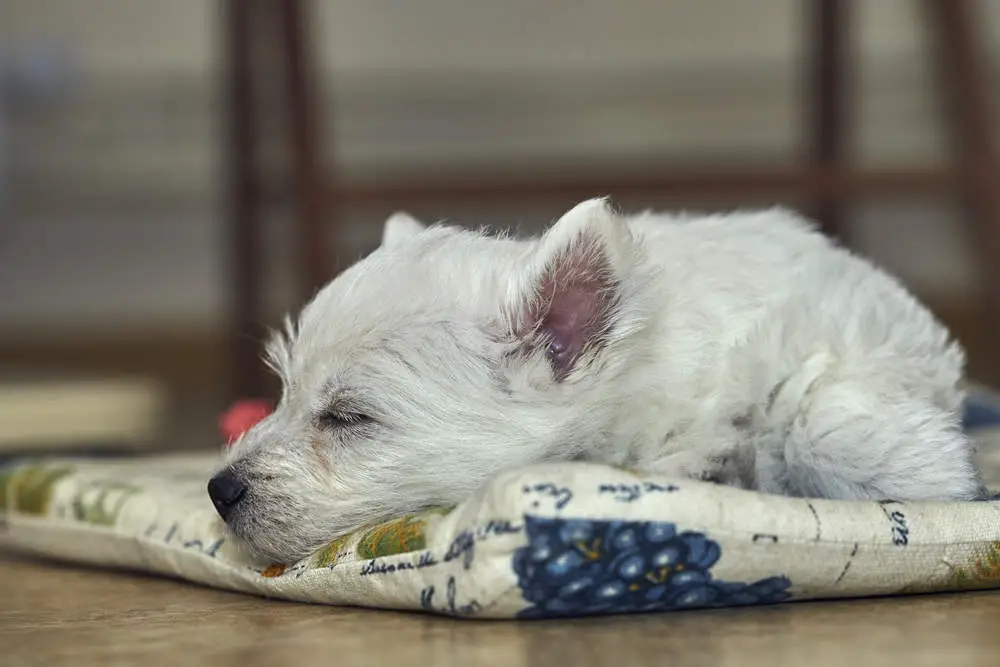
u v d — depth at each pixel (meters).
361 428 3.22
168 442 6.96
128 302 10.50
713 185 6.64
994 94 9.51
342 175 9.49
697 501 2.70
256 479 3.22
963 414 4.08
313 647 2.67
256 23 7.30
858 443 3.26
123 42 10.12
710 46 10.21
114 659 2.66
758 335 3.37
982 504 3.03
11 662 2.67
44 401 5.94
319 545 3.20
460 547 2.69
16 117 10.11
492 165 10.24
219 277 10.49
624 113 10.27
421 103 10.23
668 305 3.37
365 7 10.12
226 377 9.30
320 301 3.41
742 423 3.36
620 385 3.27
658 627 2.72
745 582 2.78
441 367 3.21
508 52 10.23
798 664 2.45
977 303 10.19
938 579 2.93
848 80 8.09
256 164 7.39
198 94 10.23
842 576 2.84
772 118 10.25
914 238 10.75
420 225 3.91
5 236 10.29
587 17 10.20
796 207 9.00
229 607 3.18
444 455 3.18
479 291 3.29
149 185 10.37
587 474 2.68
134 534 3.63
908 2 10.15
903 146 10.27
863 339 3.39
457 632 2.71
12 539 4.13
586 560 2.62
